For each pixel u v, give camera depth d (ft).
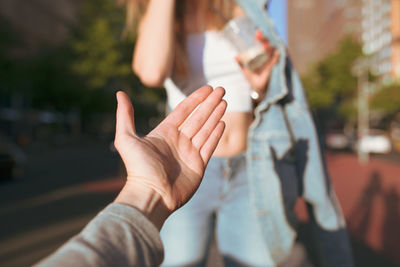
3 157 32.81
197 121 1.78
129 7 4.22
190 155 1.69
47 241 13.33
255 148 3.92
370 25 234.99
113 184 29.27
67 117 135.85
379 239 13.51
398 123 129.90
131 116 1.54
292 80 4.09
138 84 88.38
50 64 89.86
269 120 3.96
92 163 54.13
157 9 3.65
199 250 4.12
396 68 199.41
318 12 383.04
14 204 21.07
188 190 1.57
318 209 3.94
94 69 84.69
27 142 91.25
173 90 4.21
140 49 3.80
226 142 4.10
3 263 11.04
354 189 26.23
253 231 4.01
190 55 4.15
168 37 3.67
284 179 3.87
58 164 52.49
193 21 4.15
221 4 4.11
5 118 101.50
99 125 148.77
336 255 3.81
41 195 24.52
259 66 3.88
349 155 65.41
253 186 3.89
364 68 83.10
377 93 152.15
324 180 3.94
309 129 3.97
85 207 19.85
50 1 129.39
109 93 99.14
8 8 108.37
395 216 17.26
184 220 4.07
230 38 3.98
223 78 4.14
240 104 4.12
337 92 139.23
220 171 4.13
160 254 1.20
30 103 97.55
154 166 1.45
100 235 1.05
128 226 1.15
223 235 4.19
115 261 1.00
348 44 134.41
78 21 89.56
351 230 14.90
